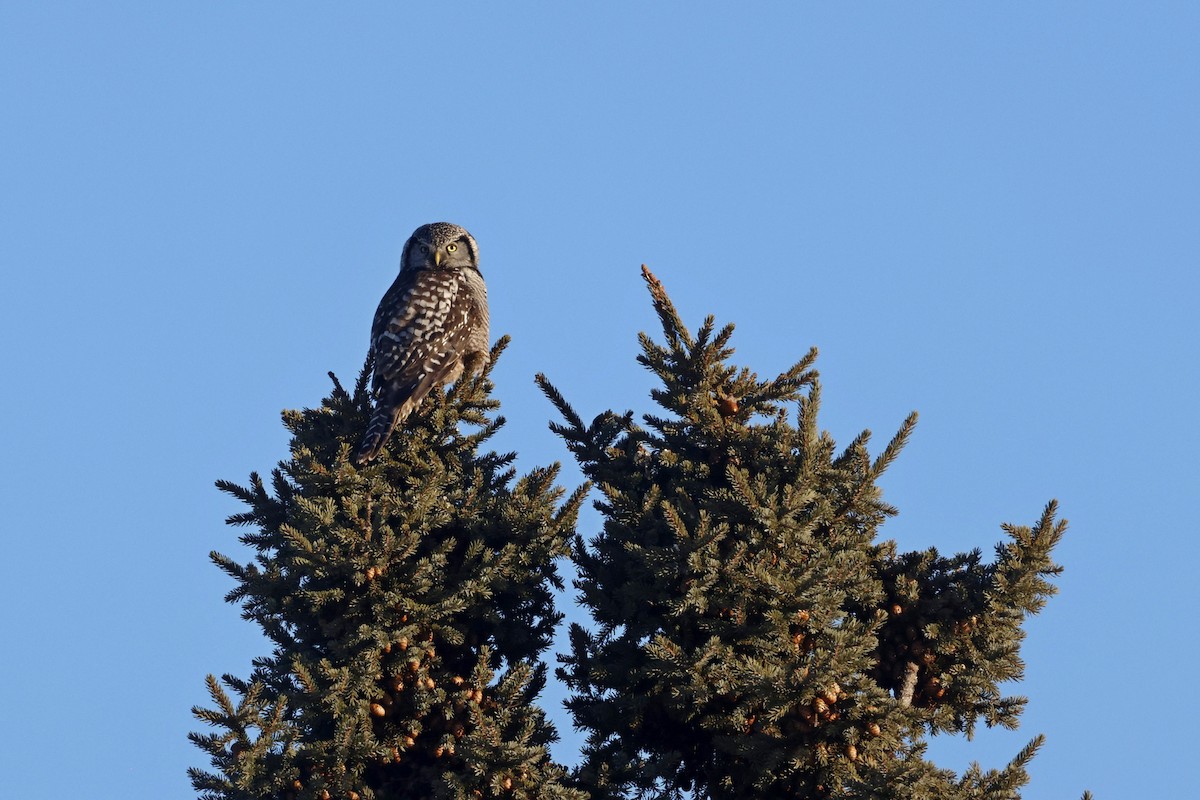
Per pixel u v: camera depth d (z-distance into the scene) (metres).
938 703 14.45
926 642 14.28
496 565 14.26
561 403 15.97
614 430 15.83
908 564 14.65
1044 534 14.02
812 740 12.84
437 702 13.59
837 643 12.51
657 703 14.05
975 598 14.12
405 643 13.70
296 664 13.38
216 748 12.88
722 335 15.17
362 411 16.52
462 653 14.80
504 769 12.84
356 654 13.82
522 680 13.65
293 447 16.25
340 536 13.97
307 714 13.43
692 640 13.94
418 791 13.70
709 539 13.34
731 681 12.95
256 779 12.80
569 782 13.56
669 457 14.84
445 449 16.48
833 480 14.20
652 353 15.28
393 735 13.72
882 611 13.74
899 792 12.01
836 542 14.16
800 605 13.34
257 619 14.87
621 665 13.97
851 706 12.76
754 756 12.95
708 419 14.97
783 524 13.56
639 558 13.72
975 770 13.00
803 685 12.51
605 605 14.38
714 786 14.07
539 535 14.62
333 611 14.36
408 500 14.87
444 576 14.58
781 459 14.57
